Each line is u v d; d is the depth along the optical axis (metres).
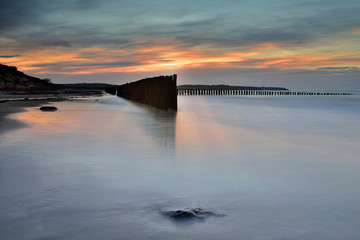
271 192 3.97
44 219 3.09
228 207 3.44
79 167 5.10
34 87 74.62
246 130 10.48
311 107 26.38
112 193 3.86
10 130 9.05
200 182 4.37
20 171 4.81
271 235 2.80
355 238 2.77
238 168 5.23
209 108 24.19
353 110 22.27
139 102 28.12
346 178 4.70
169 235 2.79
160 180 4.44
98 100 31.36
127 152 6.36
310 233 2.85
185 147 7.03
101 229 2.89
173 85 17.06
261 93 117.81
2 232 2.82
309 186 4.26
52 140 7.58
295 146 7.54
